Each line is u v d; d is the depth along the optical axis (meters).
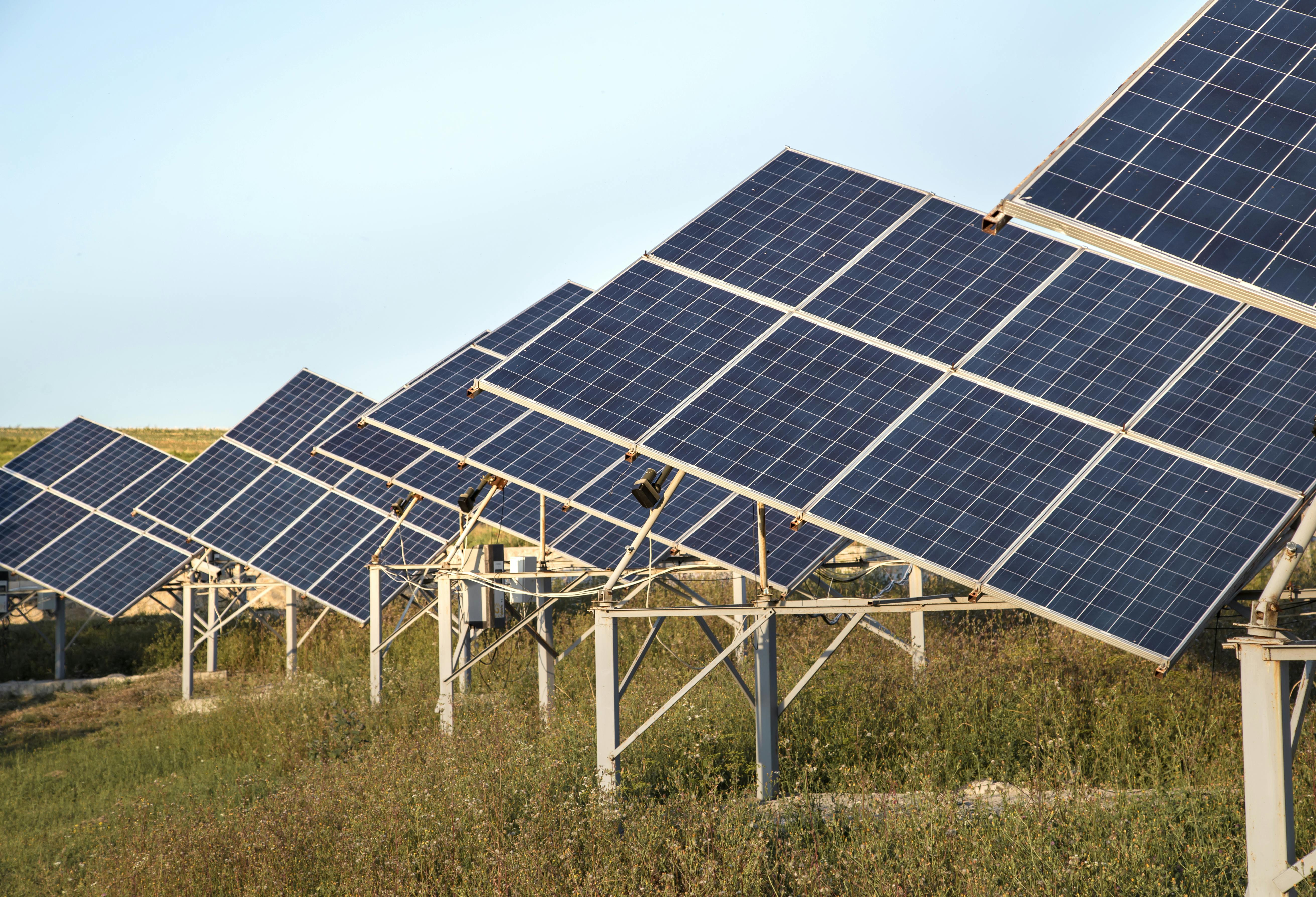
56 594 29.08
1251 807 5.64
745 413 10.07
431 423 15.88
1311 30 6.84
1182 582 7.67
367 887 9.10
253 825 11.38
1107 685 14.39
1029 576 8.08
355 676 24.06
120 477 31.83
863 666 16.78
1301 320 5.57
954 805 9.50
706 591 27.52
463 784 11.63
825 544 14.42
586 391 10.71
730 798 10.98
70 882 11.38
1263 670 5.61
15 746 20.47
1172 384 9.26
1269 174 6.13
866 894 7.87
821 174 13.35
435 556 24.20
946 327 10.55
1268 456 8.30
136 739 19.95
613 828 9.66
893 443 9.45
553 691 17.91
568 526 19.22
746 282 11.86
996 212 6.38
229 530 26.56
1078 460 8.84
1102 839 8.57
